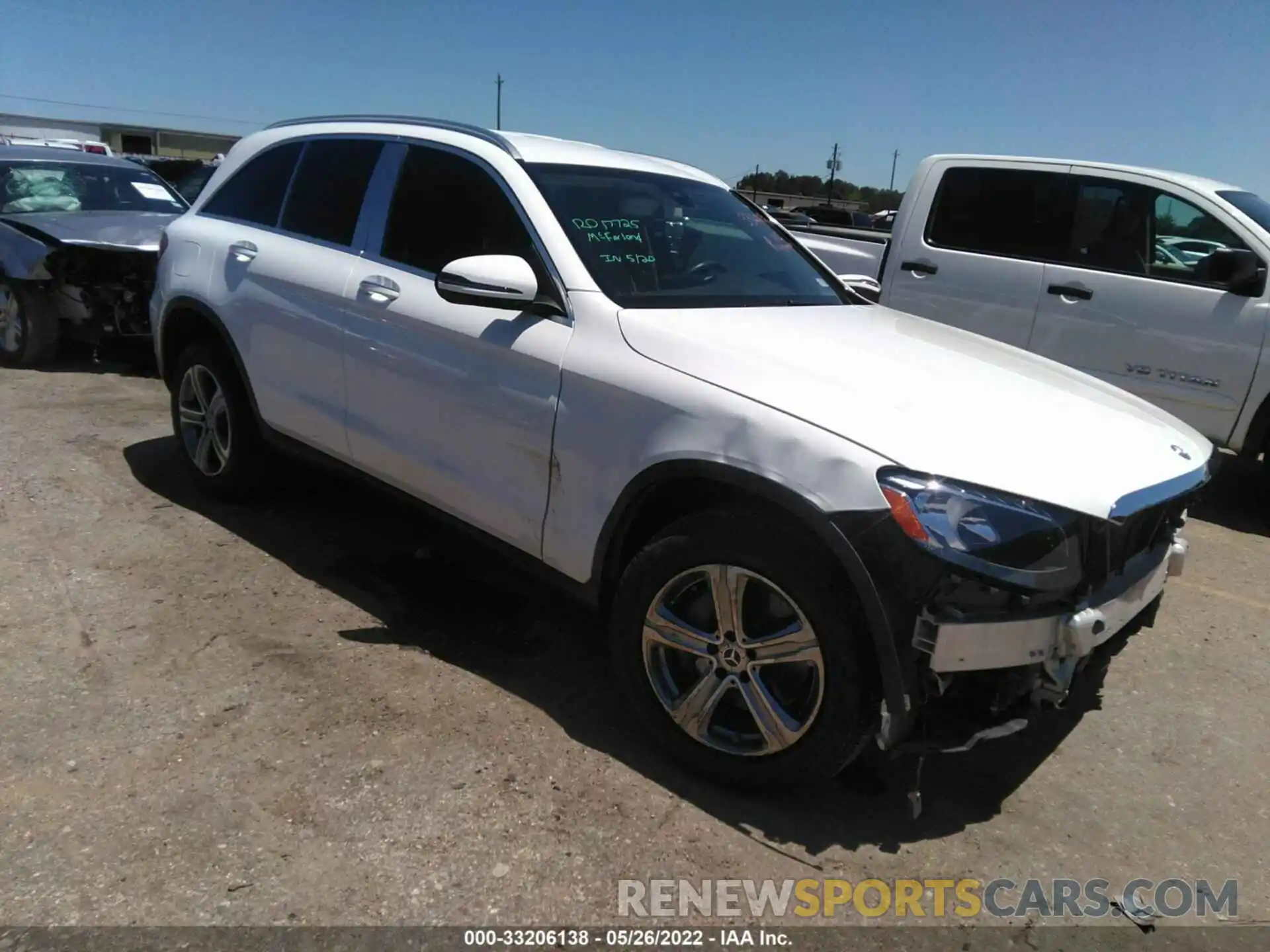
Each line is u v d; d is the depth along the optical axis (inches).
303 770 108.3
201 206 188.5
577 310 122.5
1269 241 219.1
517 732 119.0
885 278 278.4
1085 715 135.1
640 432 111.5
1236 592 184.5
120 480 196.5
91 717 115.6
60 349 308.0
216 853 95.1
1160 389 233.3
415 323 137.1
